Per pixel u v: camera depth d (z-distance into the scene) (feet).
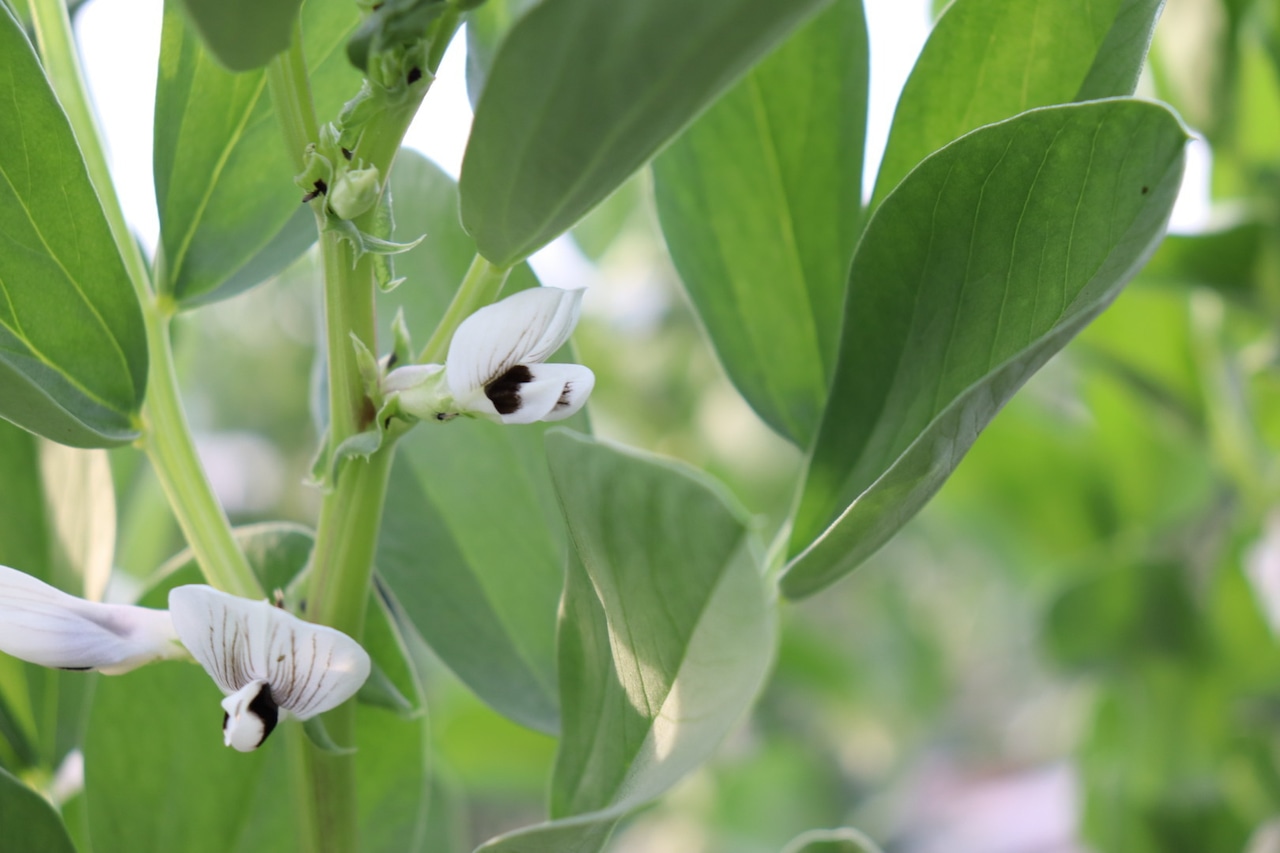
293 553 1.36
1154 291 2.07
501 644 1.39
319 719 1.19
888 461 1.23
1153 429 2.41
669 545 1.10
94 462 1.41
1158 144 1.13
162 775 1.36
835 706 3.56
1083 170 1.16
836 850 1.32
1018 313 1.19
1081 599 2.23
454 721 2.66
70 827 1.44
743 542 1.09
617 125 1.10
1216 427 2.15
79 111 1.29
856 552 1.20
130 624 1.18
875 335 1.25
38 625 1.16
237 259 1.33
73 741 1.43
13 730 1.38
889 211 1.21
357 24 1.33
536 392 1.16
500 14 1.32
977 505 2.61
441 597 1.39
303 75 1.17
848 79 1.37
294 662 1.14
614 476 1.09
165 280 1.32
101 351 1.25
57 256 1.24
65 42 1.29
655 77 1.08
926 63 1.29
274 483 4.55
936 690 3.69
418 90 1.15
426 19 1.12
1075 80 1.27
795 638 3.42
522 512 1.40
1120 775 2.30
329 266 1.18
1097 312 1.09
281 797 1.37
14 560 1.38
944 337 1.22
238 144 1.32
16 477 1.39
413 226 1.38
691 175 1.39
